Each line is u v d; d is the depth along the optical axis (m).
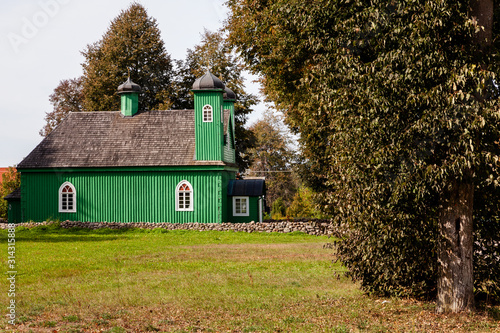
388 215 11.66
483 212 12.05
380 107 11.18
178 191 37.56
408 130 10.88
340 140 12.31
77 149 39.12
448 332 10.28
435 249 12.34
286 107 33.62
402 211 11.62
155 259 21.61
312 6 12.69
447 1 10.66
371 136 11.48
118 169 37.94
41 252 23.98
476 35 11.14
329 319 11.46
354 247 13.37
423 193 10.84
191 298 13.69
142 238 31.69
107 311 12.23
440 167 10.57
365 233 12.34
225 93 43.34
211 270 18.55
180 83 54.06
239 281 16.22
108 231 35.50
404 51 10.97
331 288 15.34
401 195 11.03
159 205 37.69
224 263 20.34
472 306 11.64
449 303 11.67
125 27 52.03
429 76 10.76
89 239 31.03
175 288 15.01
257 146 78.31
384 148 11.06
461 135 10.34
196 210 37.34
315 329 10.55
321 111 13.34
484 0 11.23
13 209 41.16
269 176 77.19
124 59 51.56
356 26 11.56
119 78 51.84
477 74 10.38
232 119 43.38
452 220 11.62
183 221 37.41
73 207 38.38
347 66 11.71
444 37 11.01
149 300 13.43
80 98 59.91
